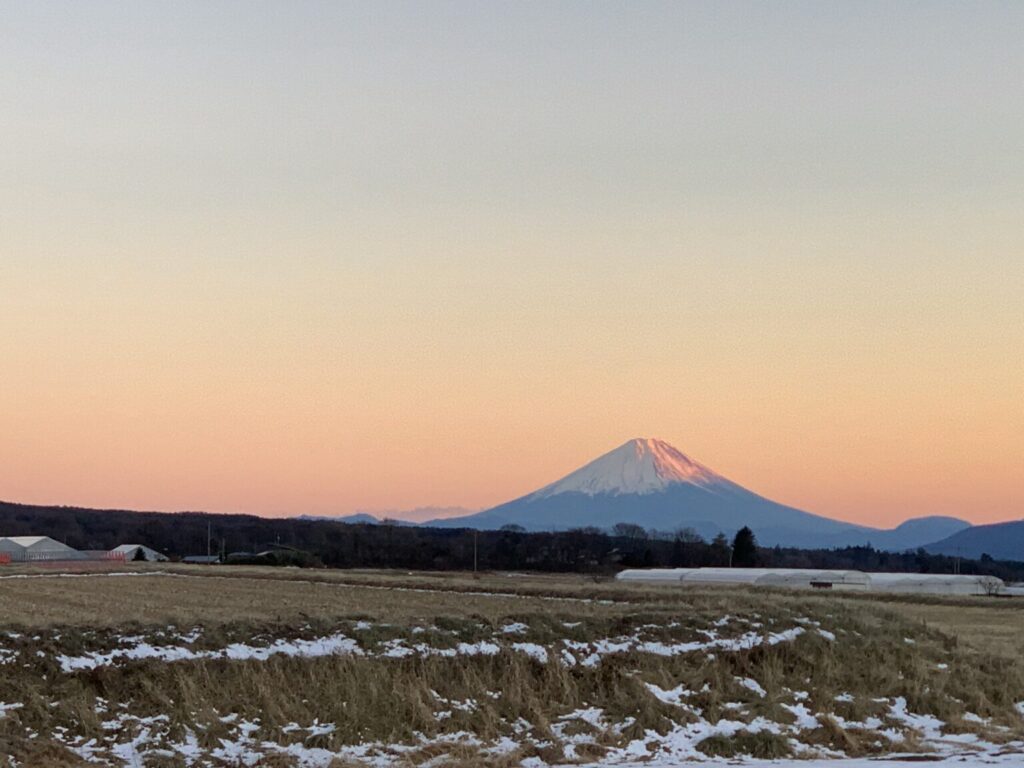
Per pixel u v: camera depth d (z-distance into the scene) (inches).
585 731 981.8
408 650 1114.1
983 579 4252.0
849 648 1259.8
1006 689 1208.2
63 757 828.0
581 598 2329.0
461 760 872.9
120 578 3075.8
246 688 985.5
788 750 945.5
